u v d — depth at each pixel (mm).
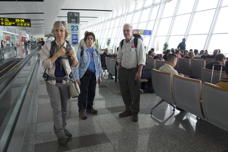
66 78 2180
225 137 2520
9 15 17062
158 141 2404
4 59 11078
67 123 2883
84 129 2699
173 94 2828
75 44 7332
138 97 2957
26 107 2939
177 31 10773
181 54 7406
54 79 2137
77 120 2998
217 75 3338
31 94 3834
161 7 12273
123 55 3031
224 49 8172
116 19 18859
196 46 9445
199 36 9320
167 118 3115
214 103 2057
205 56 6664
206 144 2346
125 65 3004
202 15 9305
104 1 14141
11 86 2994
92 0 13773
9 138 1814
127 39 2980
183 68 5945
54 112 2207
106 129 2709
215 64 3809
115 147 2266
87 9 17344
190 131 2678
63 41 2154
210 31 8680
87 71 3014
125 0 13805
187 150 2219
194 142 2389
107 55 7234
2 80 2818
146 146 2291
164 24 11930
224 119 1991
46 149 2205
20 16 17781
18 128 2146
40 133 2559
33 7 12812
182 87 2557
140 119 3064
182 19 10562
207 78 3621
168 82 2840
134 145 2309
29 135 2506
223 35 8195
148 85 4723
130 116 3178
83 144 2318
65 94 2258
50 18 20109
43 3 11297
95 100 4020
